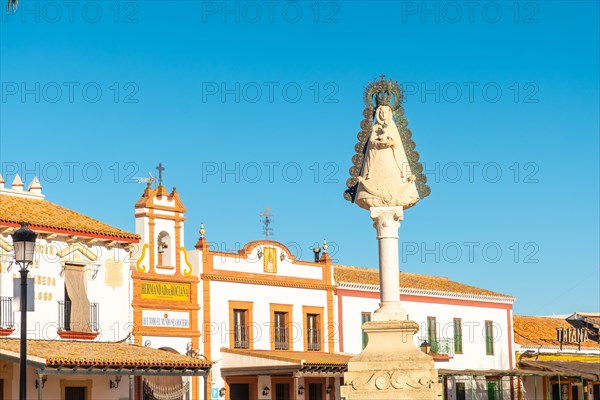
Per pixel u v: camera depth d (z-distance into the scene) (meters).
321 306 50.56
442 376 52.59
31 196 42.25
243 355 45.00
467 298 58.84
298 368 43.47
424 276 61.00
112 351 38.25
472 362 58.47
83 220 41.41
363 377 22.97
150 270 42.84
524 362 62.16
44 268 38.78
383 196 23.88
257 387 46.62
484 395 59.28
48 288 38.84
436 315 56.50
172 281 43.62
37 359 34.44
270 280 47.88
